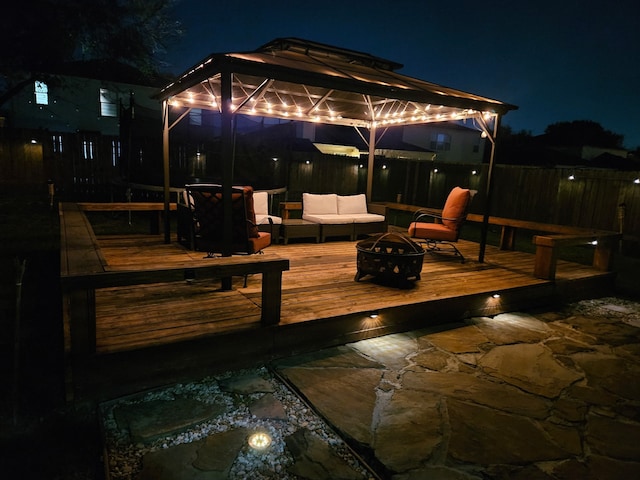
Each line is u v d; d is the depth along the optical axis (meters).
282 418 2.57
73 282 2.44
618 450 2.39
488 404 2.83
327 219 7.05
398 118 7.62
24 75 10.30
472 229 11.36
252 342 3.19
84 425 2.46
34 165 12.00
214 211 4.33
